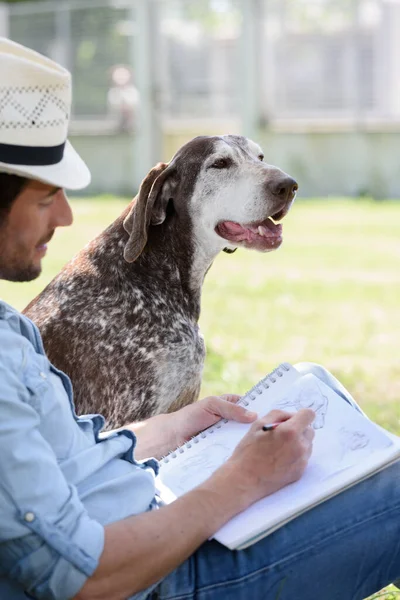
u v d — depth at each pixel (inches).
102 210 896.9
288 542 118.6
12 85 113.9
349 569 121.7
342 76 983.6
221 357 370.6
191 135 1043.3
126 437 132.5
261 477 118.3
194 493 115.6
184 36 1023.6
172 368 211.5
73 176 122.0
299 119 1002.1
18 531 104.4
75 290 209.8
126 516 120.1
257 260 658.8
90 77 1054.4
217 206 223.0
